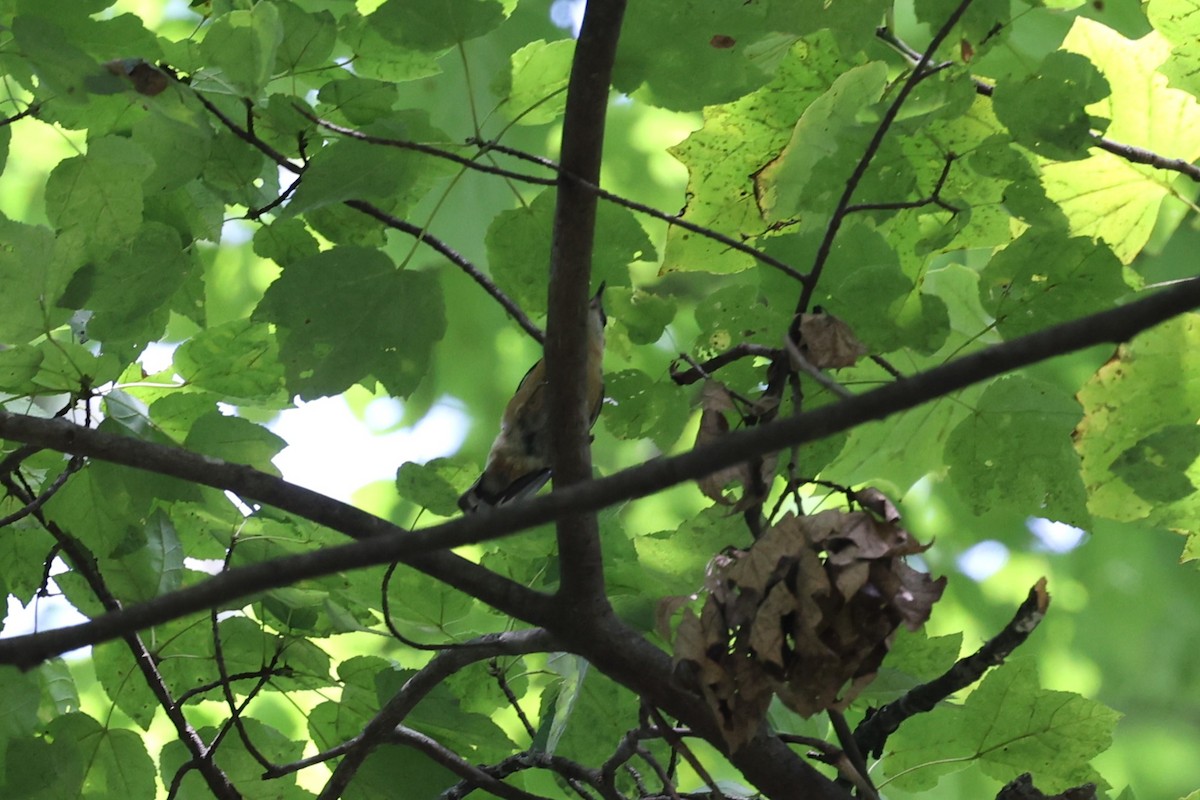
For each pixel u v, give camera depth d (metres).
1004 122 1.92
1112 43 2.04
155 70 1.90
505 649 1.98
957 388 1.75
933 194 1.92
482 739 2.05
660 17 1.92
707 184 2.04
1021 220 1.96
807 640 1.83
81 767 2.02
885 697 1.99
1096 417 2.04
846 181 1.94
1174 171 2.04
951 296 2.06
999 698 1.99
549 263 1.97
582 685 2.04
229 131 1.96
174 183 1.95
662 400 1.97
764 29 1.93
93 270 1.94
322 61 1.96
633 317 1.98
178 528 2.06
